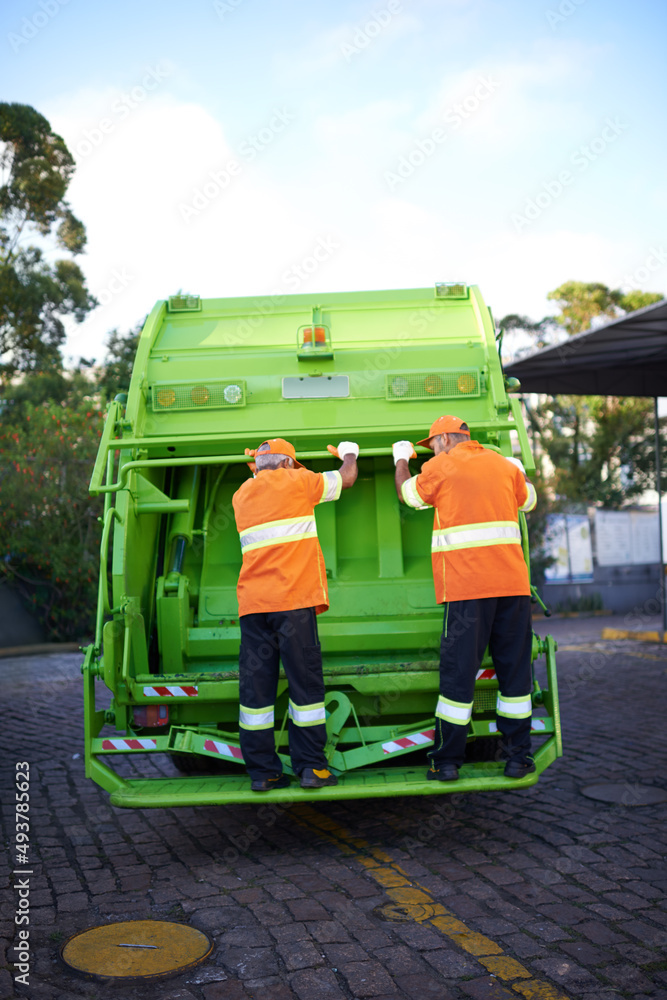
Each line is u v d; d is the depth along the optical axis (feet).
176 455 15.28
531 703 13.01
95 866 12.31
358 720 13.94
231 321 16.96
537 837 13.05
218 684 12.97
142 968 8.80
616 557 79.87
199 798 11.87
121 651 13.15
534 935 9.54
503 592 12.40
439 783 12.20
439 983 8.47
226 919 10.18
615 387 40.78
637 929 9.66
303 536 12.64
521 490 13.20
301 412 15.55
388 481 15.71
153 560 15.08
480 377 15.62
